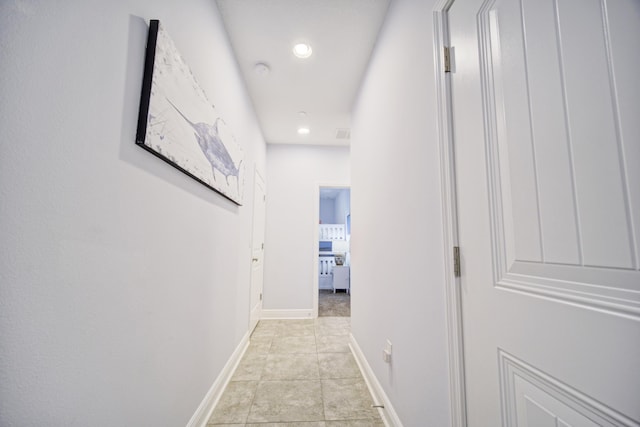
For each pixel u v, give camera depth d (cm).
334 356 244
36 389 55
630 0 47
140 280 91
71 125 63
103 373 74
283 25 181
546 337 60
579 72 54
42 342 57
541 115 62
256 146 307
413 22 129
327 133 357
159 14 100
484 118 81
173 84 104
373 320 189
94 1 69
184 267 125
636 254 45
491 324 77
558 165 58
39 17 56
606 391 48
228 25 180
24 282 53
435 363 103
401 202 141
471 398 85
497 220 76
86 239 67
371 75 205
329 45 199
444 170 98
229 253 200
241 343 242
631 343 44
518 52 69
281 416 158
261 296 363
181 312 122
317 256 383
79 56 65
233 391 185
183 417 125
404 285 135
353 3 164
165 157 99
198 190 140
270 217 385
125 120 81
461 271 91
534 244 64
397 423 138
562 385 56
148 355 96
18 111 52
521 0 68
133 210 86
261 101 278
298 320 362
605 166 50
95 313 71
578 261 54
